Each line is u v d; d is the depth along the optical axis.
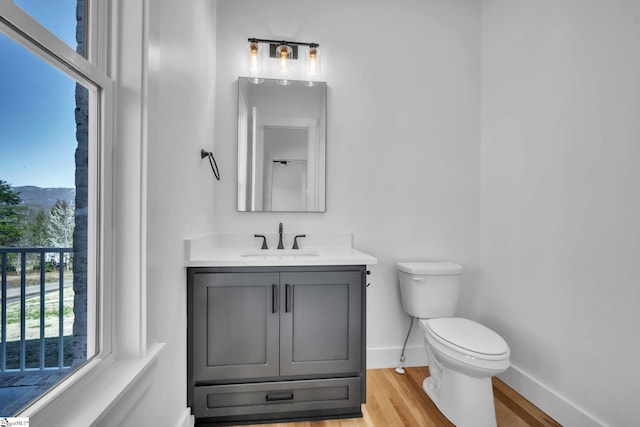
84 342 0.85
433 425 1.59
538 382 1.77
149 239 1.03
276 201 2.15
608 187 1.42
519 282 1.95
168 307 1.25
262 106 2.14
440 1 2.31
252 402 1.58
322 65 2.21
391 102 2.26
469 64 2.31
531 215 1.87
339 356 1.64
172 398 1.30
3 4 0.57
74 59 0.77
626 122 1.36
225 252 1.81
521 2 1.96
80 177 0.82
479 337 1.58
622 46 1.38
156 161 1.09
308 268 1.62
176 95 1.33
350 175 2.22
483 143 2.30
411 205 2.27
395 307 2.25
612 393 1.38
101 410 0.72
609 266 1.41
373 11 2.25
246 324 1.57
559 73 1.69
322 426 1.59
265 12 2.15
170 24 1.25
